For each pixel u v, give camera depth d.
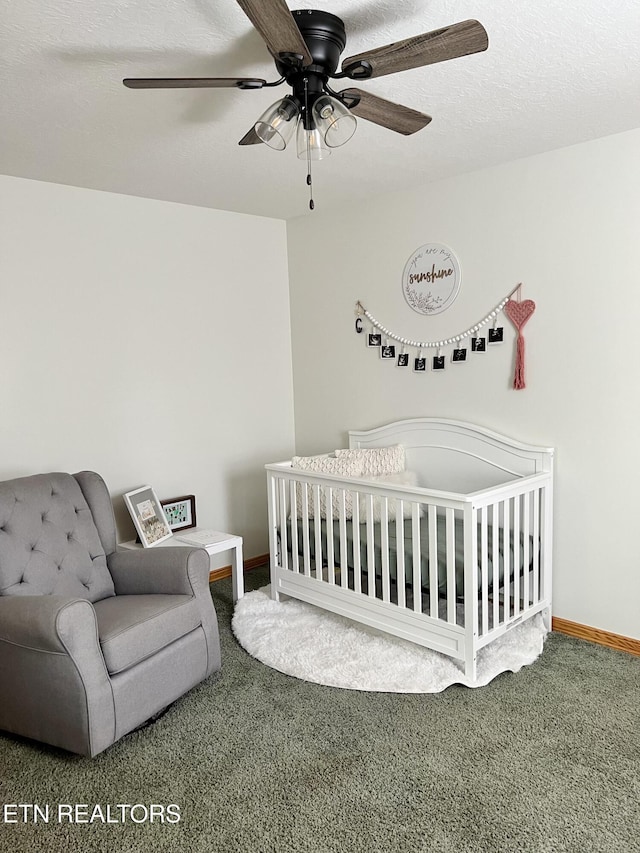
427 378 3.51
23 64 1.91
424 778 2.04
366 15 1.71
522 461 3.08
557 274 2.92
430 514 2.63
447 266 3.33
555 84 2.15
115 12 1.64
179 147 2.68
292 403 4.39
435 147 2.79
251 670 2.81
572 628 3.04
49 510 2.71
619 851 1.71
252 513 4.21
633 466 2.77
